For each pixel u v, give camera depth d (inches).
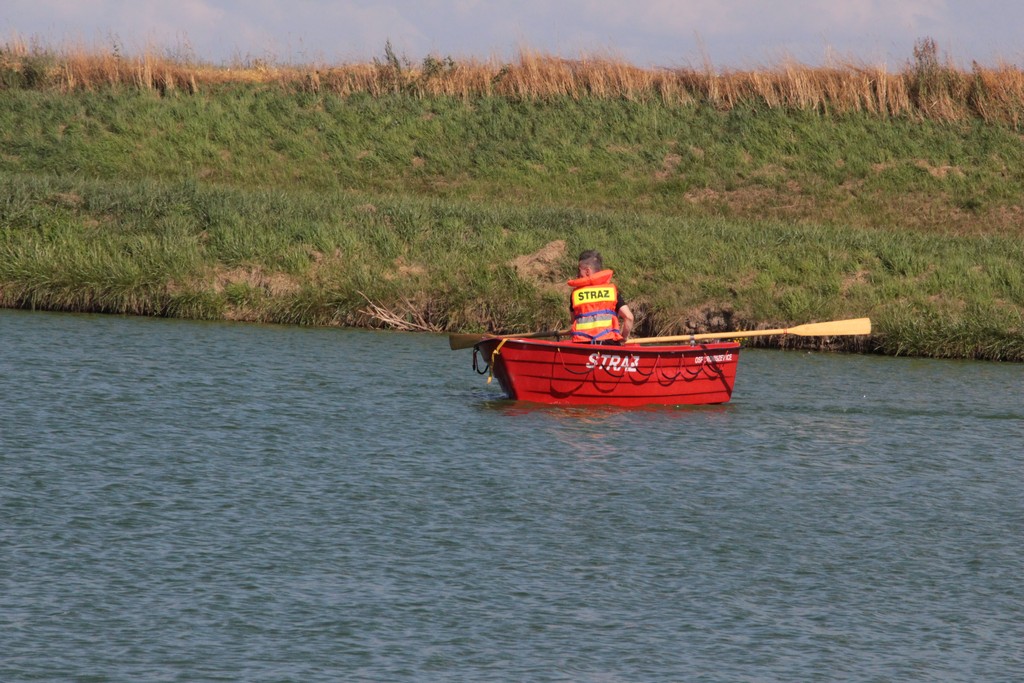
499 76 5757.9
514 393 2298.2
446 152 5275.6
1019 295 3457.2
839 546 1460.4
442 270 3590.1
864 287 3508.9
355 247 3762.3
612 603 1258.0
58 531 1412.4
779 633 1197.7
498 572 1333.7
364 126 5457.7
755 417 2233.0
